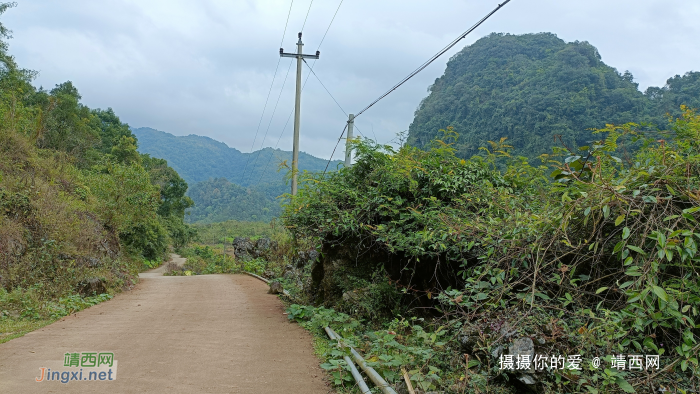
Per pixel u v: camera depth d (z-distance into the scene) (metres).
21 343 6.30
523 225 5.02
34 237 11.73
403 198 7.43
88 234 14.49
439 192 7.21
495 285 4.98
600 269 4.44
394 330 5.98
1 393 4.22
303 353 5.82
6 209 11.38
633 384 3.56
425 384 4.06
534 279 4.33
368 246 7.80
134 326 7.68
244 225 61.19
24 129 17.61
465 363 4.44
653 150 4.70
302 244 14.28
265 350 5.96
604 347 3.78
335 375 4.67
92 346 6.12
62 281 11.20
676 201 4.08
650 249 4.02
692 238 3.74
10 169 13.70
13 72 21.48
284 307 9.96
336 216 7.86
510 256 4.87
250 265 22.77
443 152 7.57
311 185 8.53
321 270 9.97
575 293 4.40
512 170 7.75
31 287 9.91
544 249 4.57
